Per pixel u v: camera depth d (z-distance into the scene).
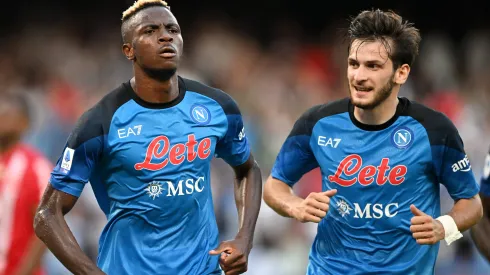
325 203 19.06
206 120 19.62
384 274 20.33
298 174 21.41
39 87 53.59
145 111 19.28
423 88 58.53
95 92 53.66
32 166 26.39
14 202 26.08
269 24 64.25
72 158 18.97
